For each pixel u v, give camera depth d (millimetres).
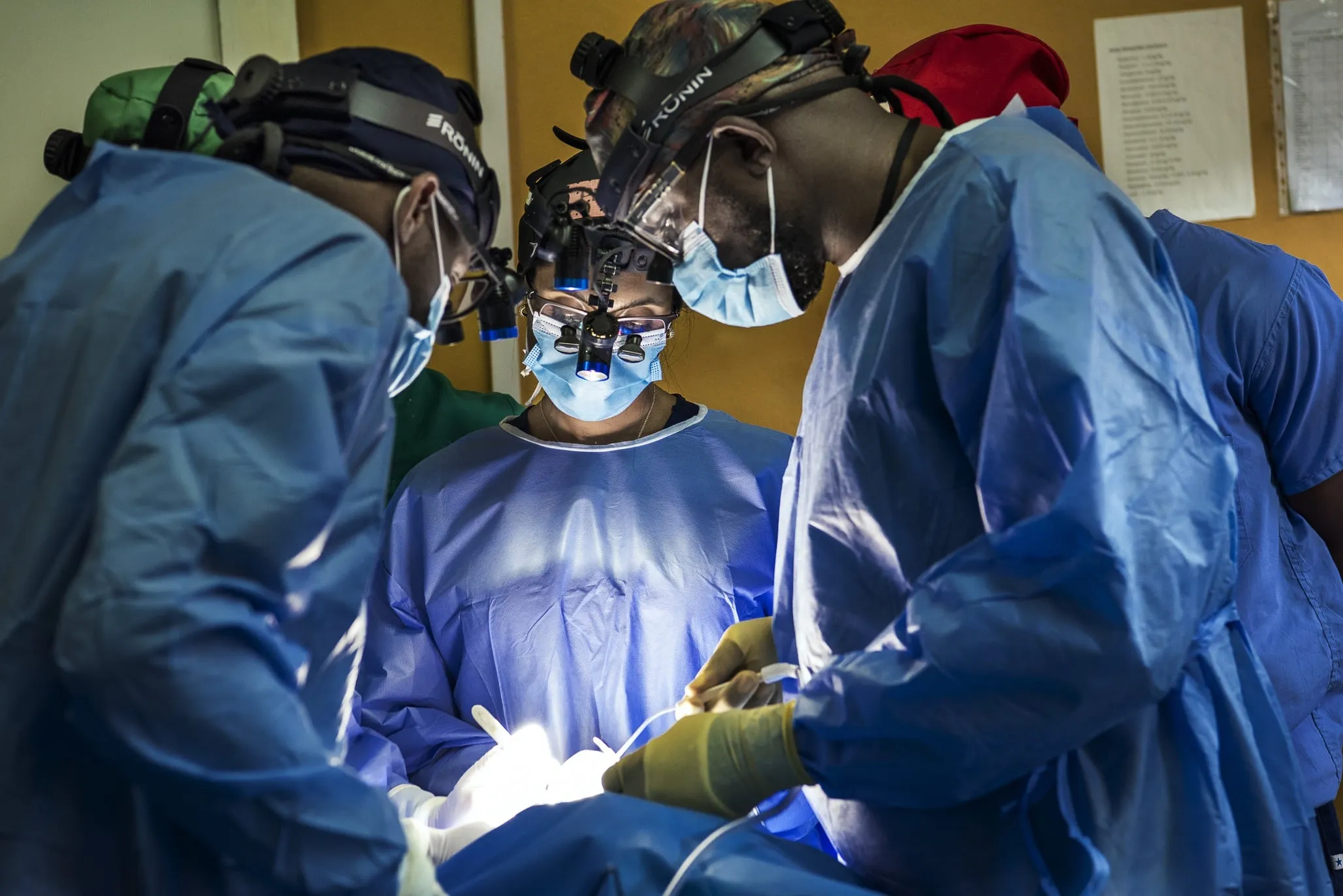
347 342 1006
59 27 2234
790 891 1206
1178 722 1240
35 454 1036
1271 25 2414
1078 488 1106
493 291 1497
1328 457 1797
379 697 1851
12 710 988
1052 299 1155
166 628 894
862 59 1396
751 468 1945
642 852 1238
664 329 1873
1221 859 1200
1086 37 2414
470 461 1976
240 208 1069
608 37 2357
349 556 1069
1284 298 1773
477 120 1427
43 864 1006
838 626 1359
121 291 1034
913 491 1289
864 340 1312
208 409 955
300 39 2324
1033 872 1242
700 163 1386
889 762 1221
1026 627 1130
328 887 978
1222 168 2418
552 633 1850
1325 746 1794
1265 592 1754
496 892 1270
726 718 1384
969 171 1265
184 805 952
